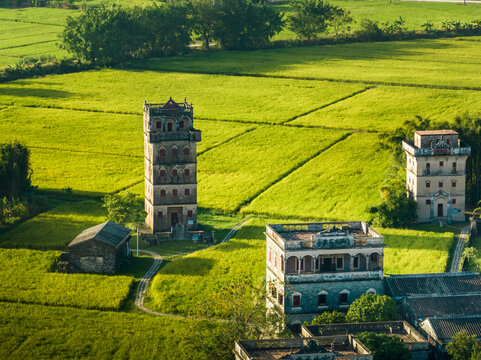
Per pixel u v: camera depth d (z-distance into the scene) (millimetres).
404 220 159750
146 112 158750
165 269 136500
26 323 114188
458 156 161625
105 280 131500
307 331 96312
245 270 134375
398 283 109562
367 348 87438
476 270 133500
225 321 109438
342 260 109625
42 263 138500
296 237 112750
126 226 161125
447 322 100062
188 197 157375
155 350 105938
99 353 105938
